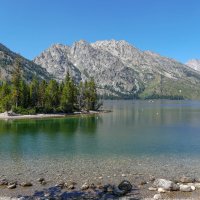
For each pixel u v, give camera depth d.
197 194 26.27
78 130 85.81
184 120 127.12
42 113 149.00
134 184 30.05
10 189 28.05
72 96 165.88
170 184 27.84
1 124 102.00
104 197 25.84
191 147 55.97
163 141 64.19
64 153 49.19
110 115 157.75
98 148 54.66
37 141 63.38
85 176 33.47
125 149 53.56
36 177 32.97
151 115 160.50
